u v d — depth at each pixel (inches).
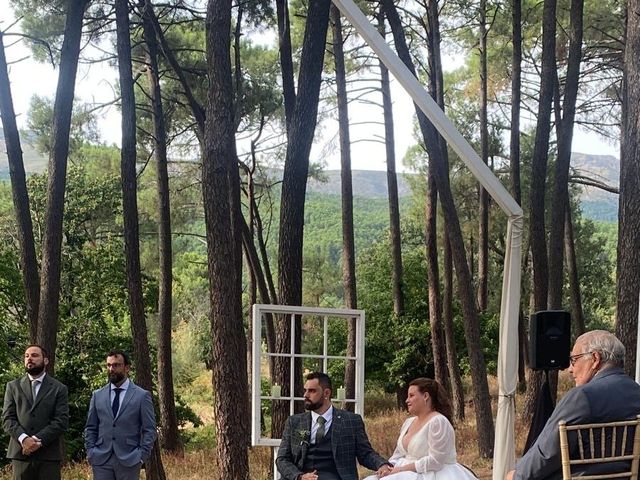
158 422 935.0
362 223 3280.0
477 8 993.5
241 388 362.0
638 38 365.7
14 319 858.8
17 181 498.6
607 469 169.3
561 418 171.8
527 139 1228.5
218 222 358.0
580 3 655.1
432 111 341.7
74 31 484.4
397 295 1040.8
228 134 361.7
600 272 1460.4
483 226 1067.3
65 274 916.6
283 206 437.7
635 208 363.3
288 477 268.8
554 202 642.2
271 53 951.6
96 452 299.3
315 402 277.1
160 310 818.2
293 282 431.8
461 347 1057.5
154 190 1040.8
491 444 592.7
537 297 658.8
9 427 303.1
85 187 963.3
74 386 870.4
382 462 275.7
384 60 341.7
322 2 444.1
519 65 860.6
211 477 570.6
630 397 171.6
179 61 871.7
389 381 1107.9
